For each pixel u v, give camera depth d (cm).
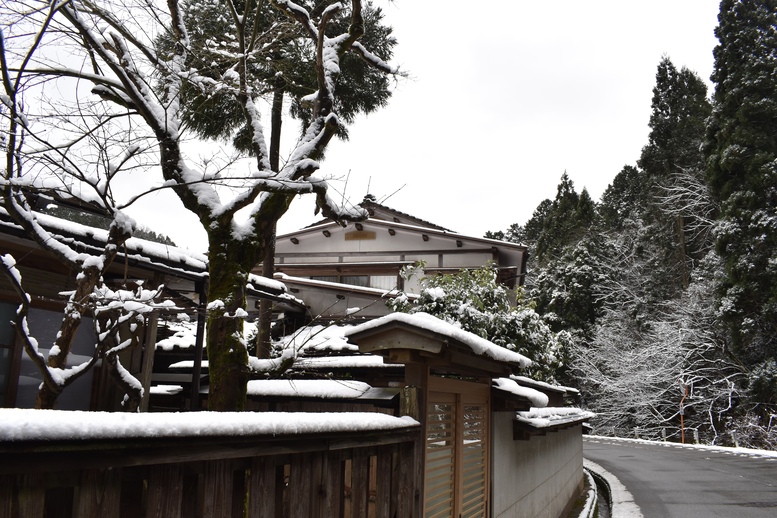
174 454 182
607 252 3506
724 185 2356
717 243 2305
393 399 456
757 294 2148
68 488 167
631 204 4372
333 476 283
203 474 202
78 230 510
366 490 317
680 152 3231
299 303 815
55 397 321
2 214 456
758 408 2239
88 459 155
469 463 510
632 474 1461
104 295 349
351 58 940
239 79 462
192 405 605
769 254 2152
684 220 3169
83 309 328
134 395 381
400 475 357
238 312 382
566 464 1083
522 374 975
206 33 485
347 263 1762
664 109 3491
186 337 812
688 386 2555
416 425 370
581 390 3094
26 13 312
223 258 398
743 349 2261
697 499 1095
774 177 2162
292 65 567
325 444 266
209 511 201
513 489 653
